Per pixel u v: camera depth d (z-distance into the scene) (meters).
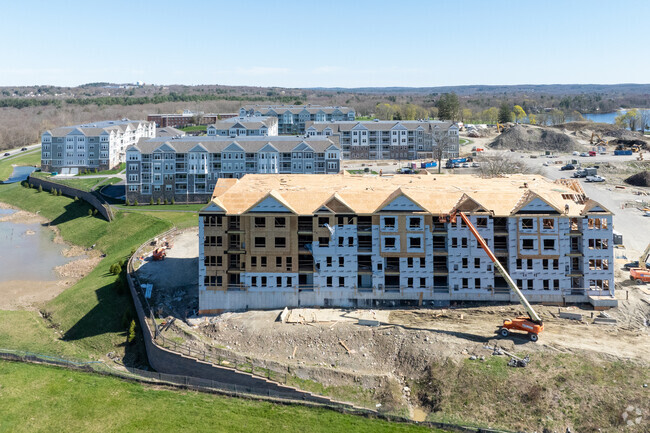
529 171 189.38
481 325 78.88
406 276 86.44
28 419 64.94
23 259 141.38
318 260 87.12
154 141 180.12
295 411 66.44
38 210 196.25
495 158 197.50
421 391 69.25
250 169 177.12
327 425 63.34
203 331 83.50
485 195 88.56
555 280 84.75
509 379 66.62
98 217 170.62
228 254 87.94
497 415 63.56
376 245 86.31
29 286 121.06
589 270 84.06
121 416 65.62
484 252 84.88
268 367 74.00
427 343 74.50
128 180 177.38
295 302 88.19
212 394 71.06
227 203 88.94
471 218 84.50
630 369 66.44
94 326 94.75
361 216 86.25
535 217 83.88
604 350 70.38
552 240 84.25
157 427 63.25
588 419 61.31
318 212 86.19
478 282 85.69
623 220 136.00
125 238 146.25
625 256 106.88
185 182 178.12
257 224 87.38
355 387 70.50
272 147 176.25
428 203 87.75
